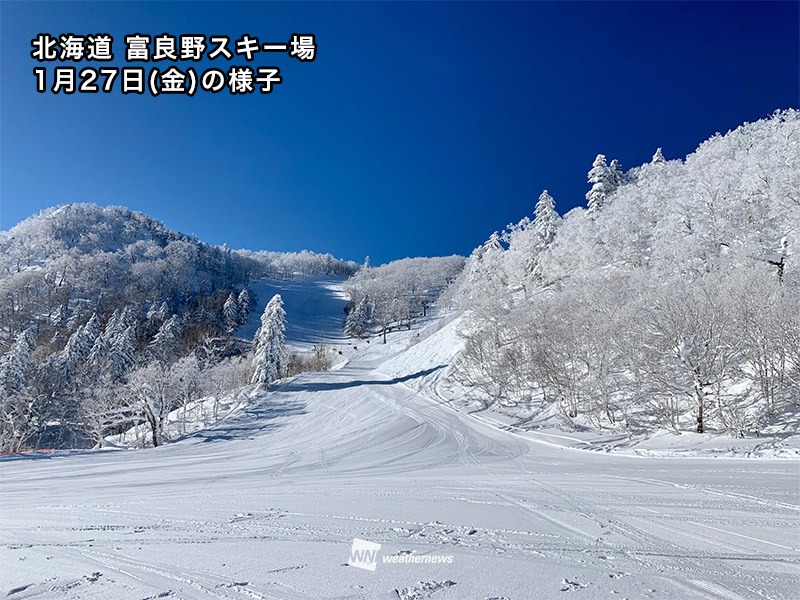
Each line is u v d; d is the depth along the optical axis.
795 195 20.75
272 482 11.36
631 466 11.05
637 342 16.97
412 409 28.41
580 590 3.79
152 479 12.73
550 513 6.46
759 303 14.97
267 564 4.48
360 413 28.75
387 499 7.86
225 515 6.79
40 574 4.36
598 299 22.62
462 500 7.60
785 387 14.09
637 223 32.72
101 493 10.25
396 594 3.74
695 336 15.19
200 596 3.78
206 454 19.47
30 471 15.05
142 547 5.17
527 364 25.44
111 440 31.20
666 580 3.98
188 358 31.77
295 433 25.12
